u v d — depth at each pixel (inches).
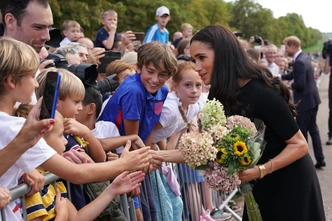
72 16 599.2
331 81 375.6
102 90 150.3
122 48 257.9
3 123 84.3
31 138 78.7
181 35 402.6
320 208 118.3
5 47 83.0
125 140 130.8
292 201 115.5
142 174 108.8
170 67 134.5
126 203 121.3
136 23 852.0
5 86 84.0
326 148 368.8
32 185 89.4
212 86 115.3
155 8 877.2
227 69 113.7
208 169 108.4
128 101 134.7
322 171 297.9
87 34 634.8
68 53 170.6
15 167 89.2
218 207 205.0
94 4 654.5
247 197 114.6
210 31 116.0
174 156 126.6
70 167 93.8
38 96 109.3
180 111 153.7
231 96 113.7
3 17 123.5
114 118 137.4
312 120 305.9
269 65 381.1
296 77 308.2
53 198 98.5
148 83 135.8
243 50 115.7
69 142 112.9
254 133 108.0
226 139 105.4
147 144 145.4
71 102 113.0
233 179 107.0
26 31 122.1
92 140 117.5
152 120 142.3
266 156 116.8
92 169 98.7
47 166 90.9
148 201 143.6
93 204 102.1
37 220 91.7
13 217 86.6
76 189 109.7
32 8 120.7
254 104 112.5
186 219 176.7
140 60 135.6
